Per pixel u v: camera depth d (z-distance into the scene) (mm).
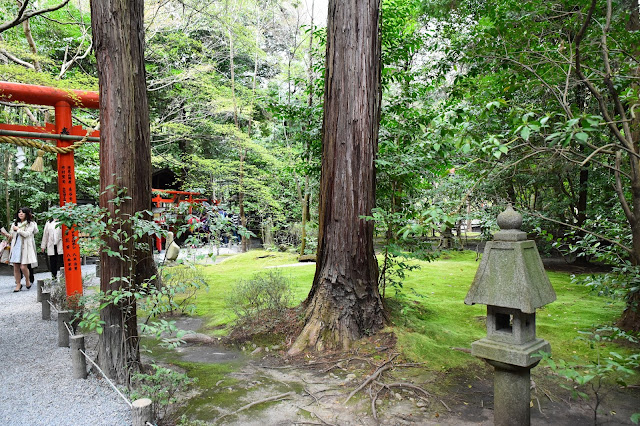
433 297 6668
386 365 3797
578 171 8219
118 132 3586
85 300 3449
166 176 16641
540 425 2875
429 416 2992
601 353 4102
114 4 3592
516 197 9695
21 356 4289
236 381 3637
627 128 3332
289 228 15562
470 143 2465
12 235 8391
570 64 3182
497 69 4207
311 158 7324
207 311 6223
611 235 4344
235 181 15570
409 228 2256
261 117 18594
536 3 3998
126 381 3418
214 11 12828
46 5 10969
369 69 4539
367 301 4469
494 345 2389
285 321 4930
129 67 3672
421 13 8031
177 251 5203
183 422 2787
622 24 4148
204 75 13328
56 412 3025
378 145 5199
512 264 2342
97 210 3359
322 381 3600
